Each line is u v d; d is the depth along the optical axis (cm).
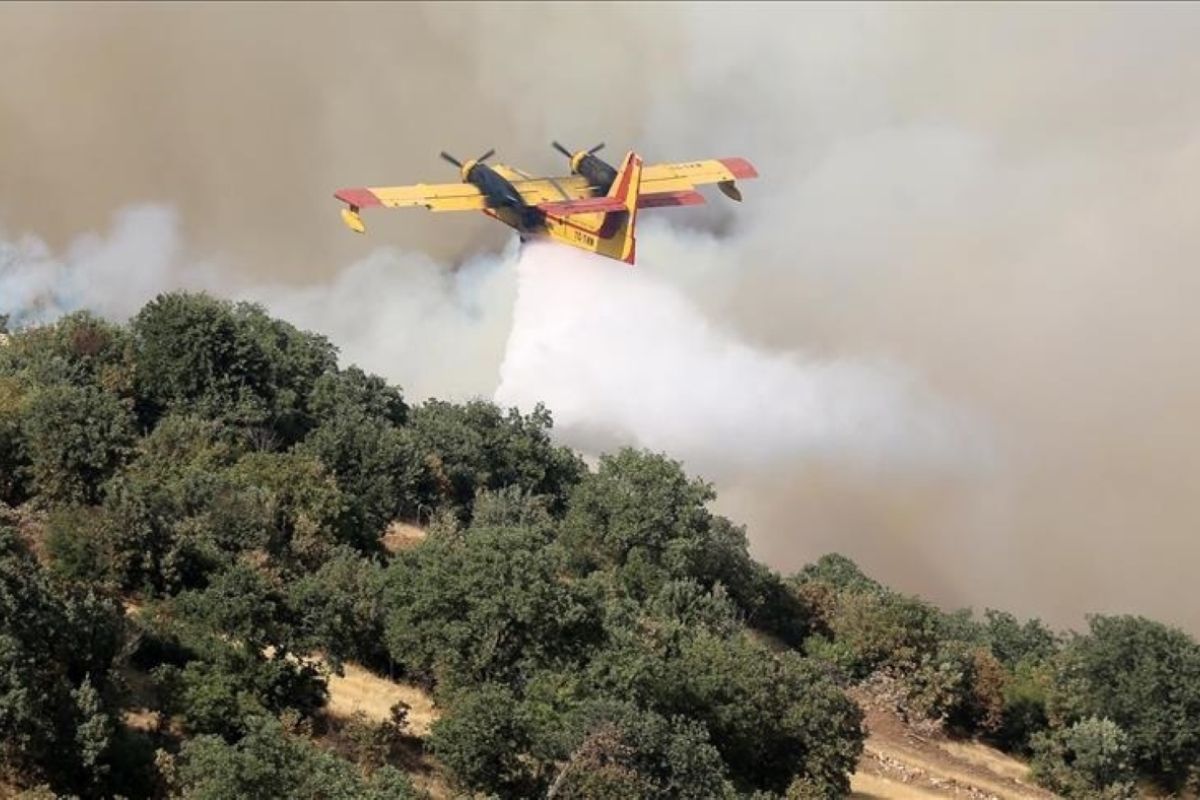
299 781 3016
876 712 6372
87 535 4278
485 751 3609
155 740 3475
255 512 4856
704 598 5969
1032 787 6172
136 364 6294
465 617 4244
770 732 4650
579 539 6556
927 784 5694
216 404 6222
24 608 3294
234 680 3659
